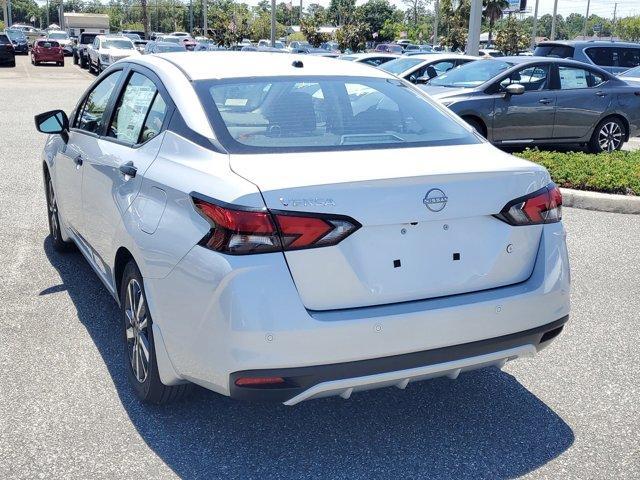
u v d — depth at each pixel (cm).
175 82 392
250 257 296
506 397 404
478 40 2106
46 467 327
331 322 297
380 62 1980
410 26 9331
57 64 4262
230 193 304
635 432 369
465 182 324
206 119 358
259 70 405
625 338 488
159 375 352
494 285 336
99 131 478
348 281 305
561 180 920
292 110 374
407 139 369
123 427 362
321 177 307
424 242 319
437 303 318
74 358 437
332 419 376
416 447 351
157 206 350
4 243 668
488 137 1190
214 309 300
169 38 4969
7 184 916
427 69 1555
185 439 353
